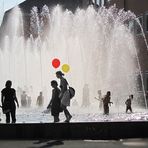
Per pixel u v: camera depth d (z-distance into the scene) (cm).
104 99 2644
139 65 4109
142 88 4038
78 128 1809
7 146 1580
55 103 1995
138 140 1717
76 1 7175
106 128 1794
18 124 1836
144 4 4066
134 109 3375
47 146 1569
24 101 3703
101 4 5356
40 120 2222
